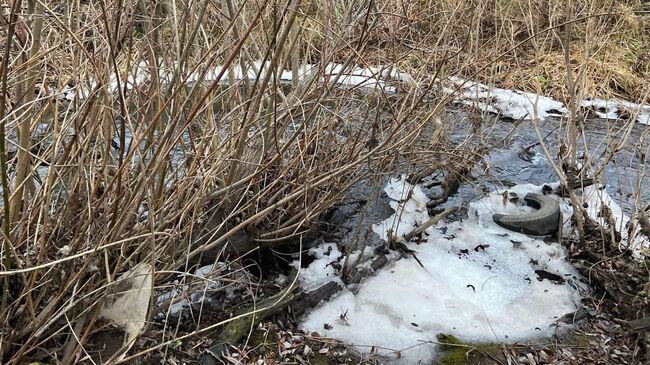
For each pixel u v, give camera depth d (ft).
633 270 10.58
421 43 12.06
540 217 12.09
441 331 9.51
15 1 5.80
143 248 7.88
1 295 7.59
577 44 23.24
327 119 10.34
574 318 10.08
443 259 11.34
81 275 7.08
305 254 10.98
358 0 12.21
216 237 9.78
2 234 6.35
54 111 7.38
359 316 9.70
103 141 8.32
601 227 11.39
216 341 8.84
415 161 11.62
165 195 8.91
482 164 14.83
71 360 7.09
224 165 9.37
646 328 9.30
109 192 8.13
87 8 8.44
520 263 11.42
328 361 8.86
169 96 8.09
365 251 11.00
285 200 8.98
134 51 9.62
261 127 9.65
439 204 13.21
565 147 14.47
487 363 9.04
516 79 21.57
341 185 10.63
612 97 21.30
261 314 9.30
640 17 25.04
